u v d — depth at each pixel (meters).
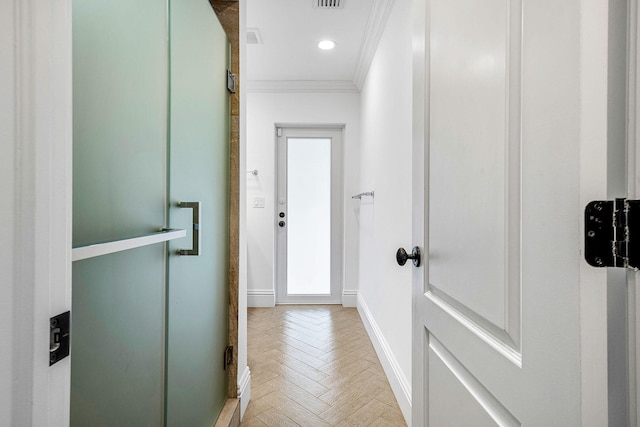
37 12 0.37
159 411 0.92
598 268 0.38
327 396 1.82
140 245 0.74
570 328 0.40
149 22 0.86
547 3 0.44
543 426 0.45
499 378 0.55
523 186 0.49
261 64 3.00
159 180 0.92
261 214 3.51
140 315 0.83
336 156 3.64
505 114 0.54
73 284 0.60
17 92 0.35
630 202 0.36
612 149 0.38
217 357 1.42
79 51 0.61
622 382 0.38
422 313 0.92
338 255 3.65
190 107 1.13
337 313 3.33
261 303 3.53
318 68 3.08
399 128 1.81
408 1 1.63
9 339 0.35
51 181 0.39
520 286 0.51
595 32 0.38
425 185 0.91
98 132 0.66
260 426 1.57
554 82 0.43
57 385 0.40
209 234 1.32
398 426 1.57
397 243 1.84
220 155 1.46
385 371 2.08
